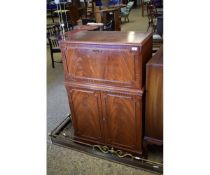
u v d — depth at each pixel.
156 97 1.50
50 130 2.27
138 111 1.64
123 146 1.86
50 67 4.06
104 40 1.58
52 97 2.94
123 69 1.55
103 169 1.77
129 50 1.47
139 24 7.16
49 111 2.61
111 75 1.61
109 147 1.92
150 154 1.87
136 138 1.76
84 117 1.91
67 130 2.28
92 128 1.92
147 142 1.70
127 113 1.69
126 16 7.69
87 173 1.74
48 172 1.77
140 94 1.56
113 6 6.41
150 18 5.41
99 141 1.95
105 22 5.23
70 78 1.80
